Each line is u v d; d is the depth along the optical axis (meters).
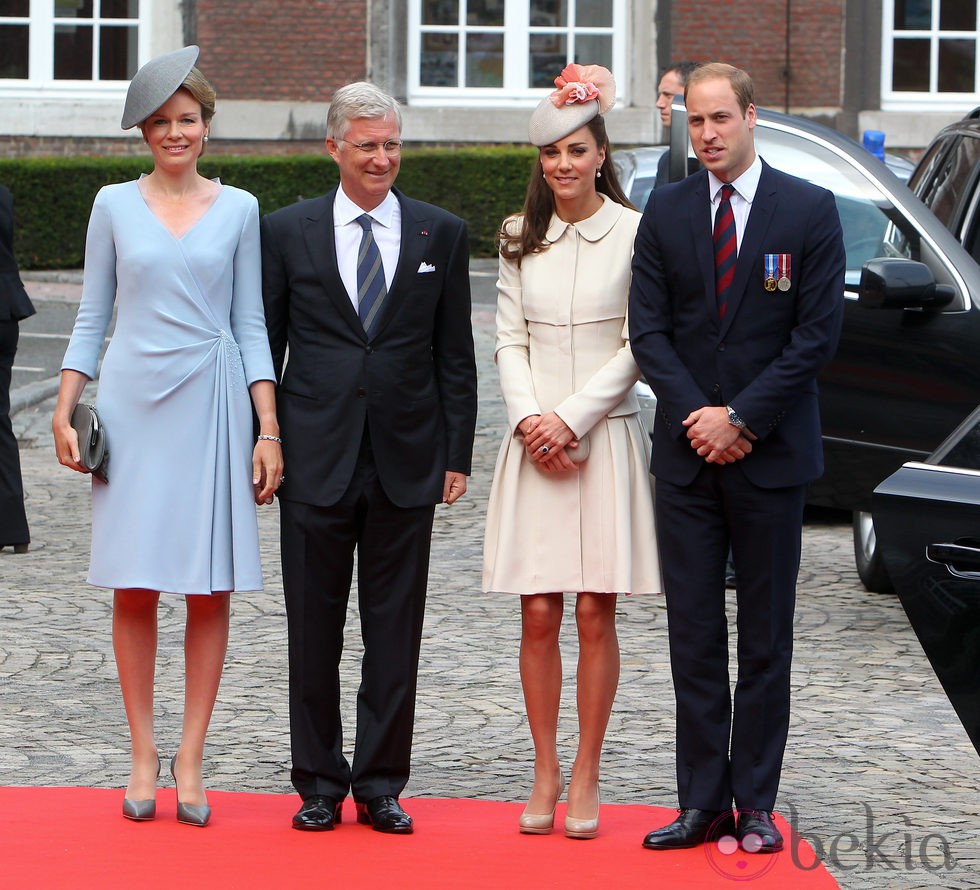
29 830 17.19
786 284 16.77
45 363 52.34
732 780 17.23
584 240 17.83
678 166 28.28
